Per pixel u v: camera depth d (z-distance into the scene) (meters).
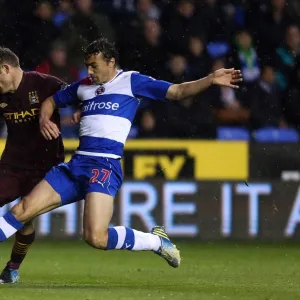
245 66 55.31
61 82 28.38
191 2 54.78
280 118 54.97
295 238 49.50
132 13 54.25
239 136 53.41
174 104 52.12
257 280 30.17
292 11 57.41
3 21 51.38
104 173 26.00
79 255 40.97
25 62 51.12
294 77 56.53
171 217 48.78
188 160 49.66
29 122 28.20
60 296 23.31
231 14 56.38
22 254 28.59
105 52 26.20
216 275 32.22
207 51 53.53
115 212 48.41
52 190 26.17
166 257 27.69
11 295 23.55
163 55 53.28
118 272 33.50
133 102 26.62
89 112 26.58
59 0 52.03
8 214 25.97
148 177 48.81
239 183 49.31
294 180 49.81
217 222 49.16
